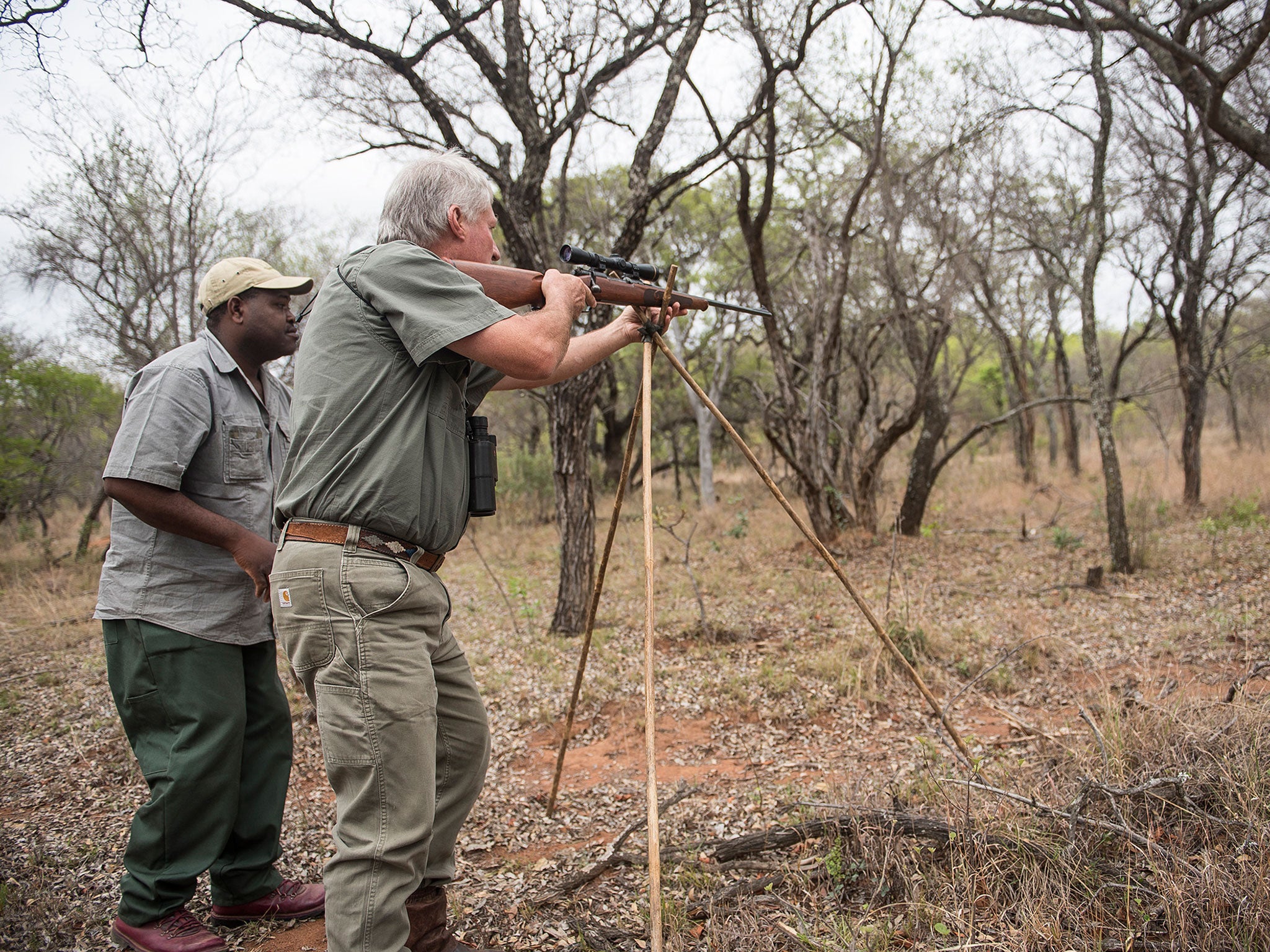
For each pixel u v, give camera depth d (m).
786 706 4.59
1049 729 3.81
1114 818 2.68
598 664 5.57
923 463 10.92
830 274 11.52
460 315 1.97
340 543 1.95
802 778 3.57
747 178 9.08
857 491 10.85
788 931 2.24
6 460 13.34
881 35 8.82
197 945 2.30
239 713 2.47
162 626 2.39
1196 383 11.17
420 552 2.05
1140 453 20.27
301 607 1.96
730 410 19.03
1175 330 11.55
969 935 2.15
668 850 2.87
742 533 10.83
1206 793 2.73
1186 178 11.09
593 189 10.91
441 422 2.09
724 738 4.23
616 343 2.76
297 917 2.62
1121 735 3.16
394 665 1.95
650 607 2.07
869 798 2.94
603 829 3.20
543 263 6.83
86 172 10.66
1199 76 6.70
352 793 1.95
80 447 18.84
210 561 2.47
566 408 6.41
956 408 26.73
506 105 6.60
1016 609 6.56
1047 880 2.35
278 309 2.68
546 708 4.73
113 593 2.41
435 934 2.28
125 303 11.99
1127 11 5.72
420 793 1.97
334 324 2.04
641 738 4.32
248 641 2.53
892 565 5.71
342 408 1.98
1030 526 11.04
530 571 10.05
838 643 5.53
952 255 10.31
